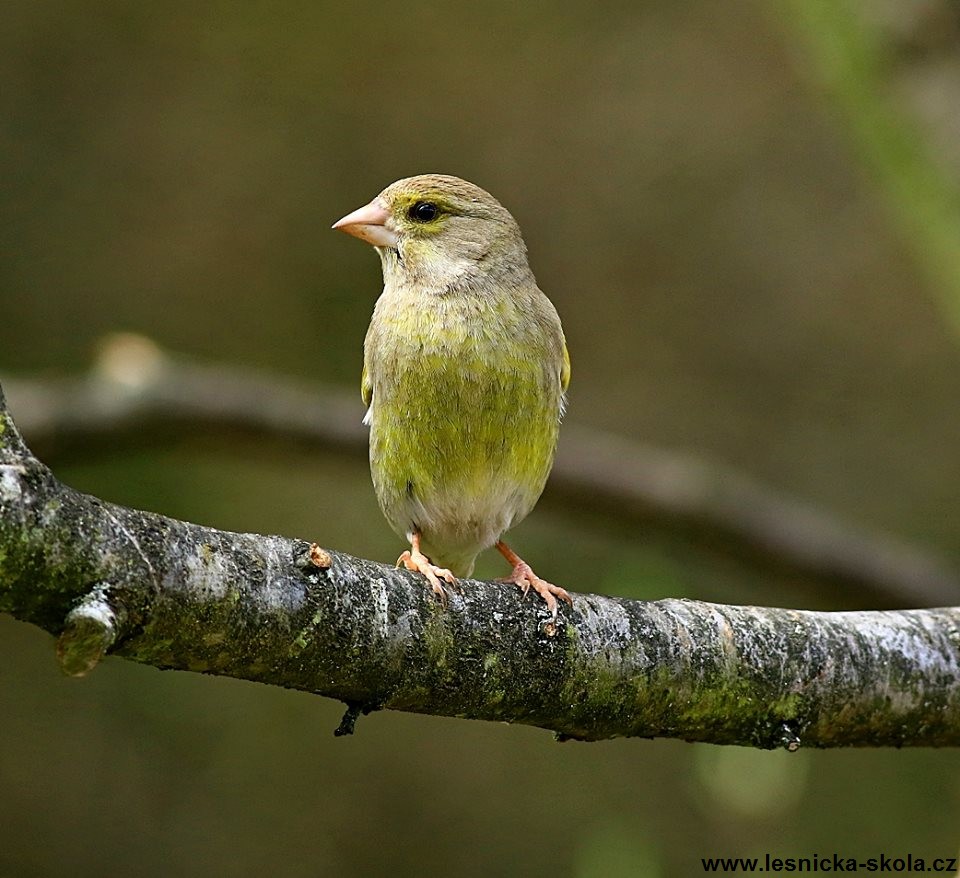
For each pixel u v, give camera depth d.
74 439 9.75
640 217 14.58
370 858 12.60
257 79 14.88
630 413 13.98
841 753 12.05
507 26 14.86
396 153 14.68
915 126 7.11
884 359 14.12
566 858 12.39
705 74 14.80
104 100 14.69
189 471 12.92
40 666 13.03
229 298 14.29
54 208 14.27
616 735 5.28
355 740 13.05
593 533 10.41
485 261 7.13
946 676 5.52
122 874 12.32
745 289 14.41
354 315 14.30
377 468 7.06
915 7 7.08
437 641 4.81
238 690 13.20
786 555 10.09
